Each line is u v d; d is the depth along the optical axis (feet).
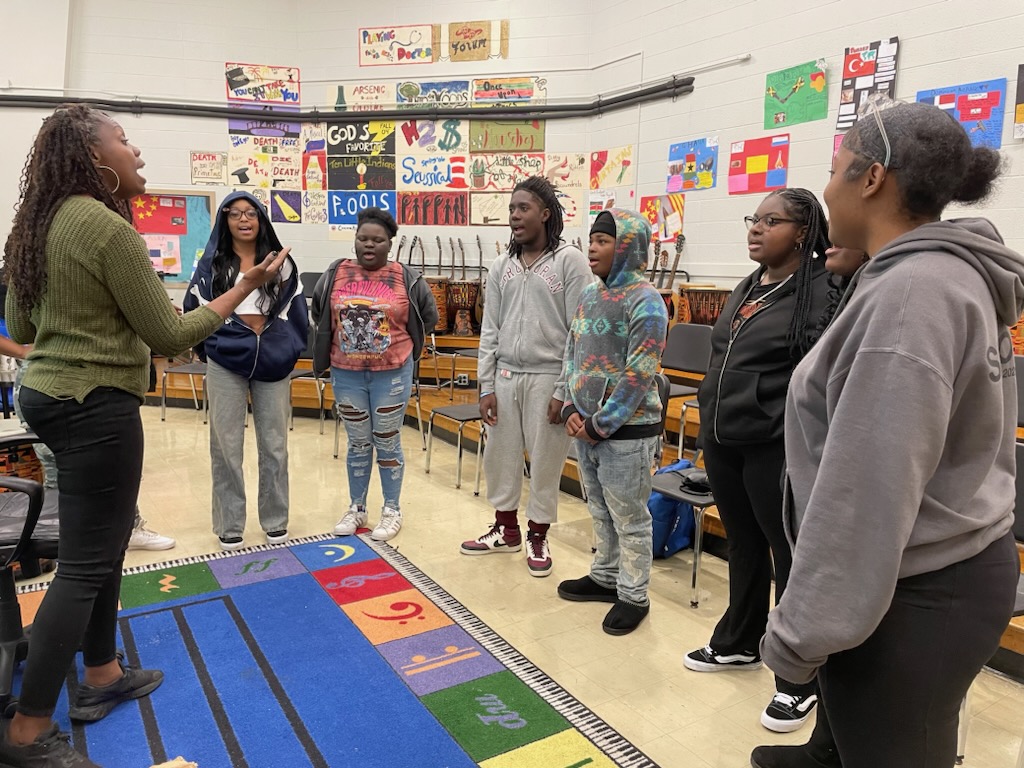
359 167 20.49
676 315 15.46
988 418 2.96
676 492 8.73
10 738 5.14
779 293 6.18
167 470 13.73
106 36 19.67
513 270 9.22
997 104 11.23
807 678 3.25
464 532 10.81
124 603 8.18
